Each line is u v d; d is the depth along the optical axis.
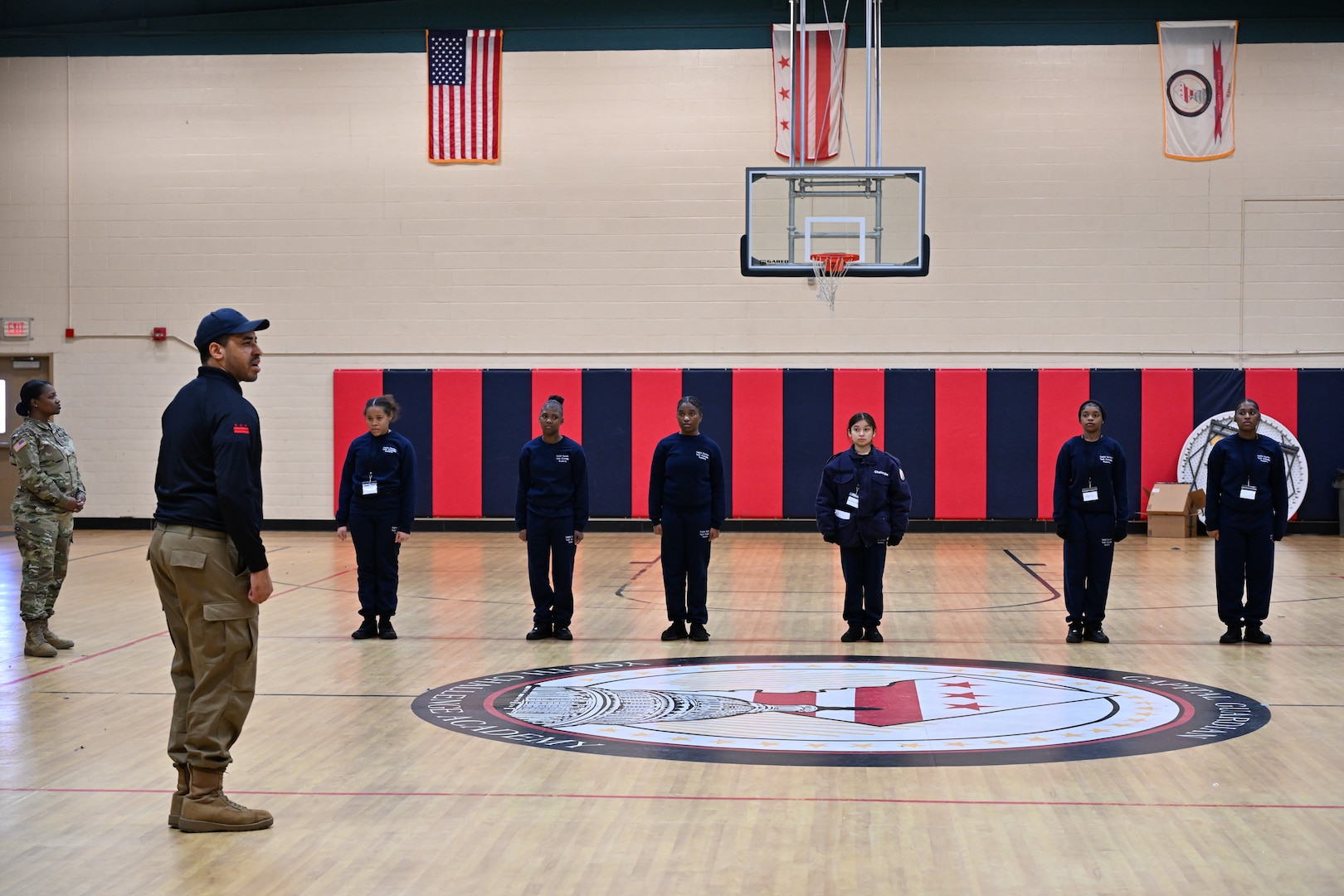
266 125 18.22
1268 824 4.70
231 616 4.55
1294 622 9.91
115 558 14.61
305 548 16.16
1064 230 17.56
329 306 18.23
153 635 9.22
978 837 4.55
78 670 7.90
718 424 17.88
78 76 18.31
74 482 8.56
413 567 13.99
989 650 8.63
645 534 17.80
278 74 18.19
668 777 5.40
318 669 8.01
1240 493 8.77
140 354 18.38
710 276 17.91
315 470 18.33
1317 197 17.30
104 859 4.32
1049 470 17.66
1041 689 7.27
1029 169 17.58
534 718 6.54
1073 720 6.48
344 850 4.42
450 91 18.02
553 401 9.11
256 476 4.53
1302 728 6.30
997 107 17.56
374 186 18.16
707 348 17.95
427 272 18.16
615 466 18.00
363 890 4.01
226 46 18.22
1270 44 17.31
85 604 10.84
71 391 18.45
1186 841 4.50
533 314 18.09
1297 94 17.31
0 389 18.50
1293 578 12.74
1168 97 17.42
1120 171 17.48
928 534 17.69
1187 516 16.94
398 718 6.58
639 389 17.92
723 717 6.57
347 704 6.92
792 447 17.83
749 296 17.88
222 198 18.28
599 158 17.97
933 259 17.70
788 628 9.66
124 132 18.31
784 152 17.75
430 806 4.96
